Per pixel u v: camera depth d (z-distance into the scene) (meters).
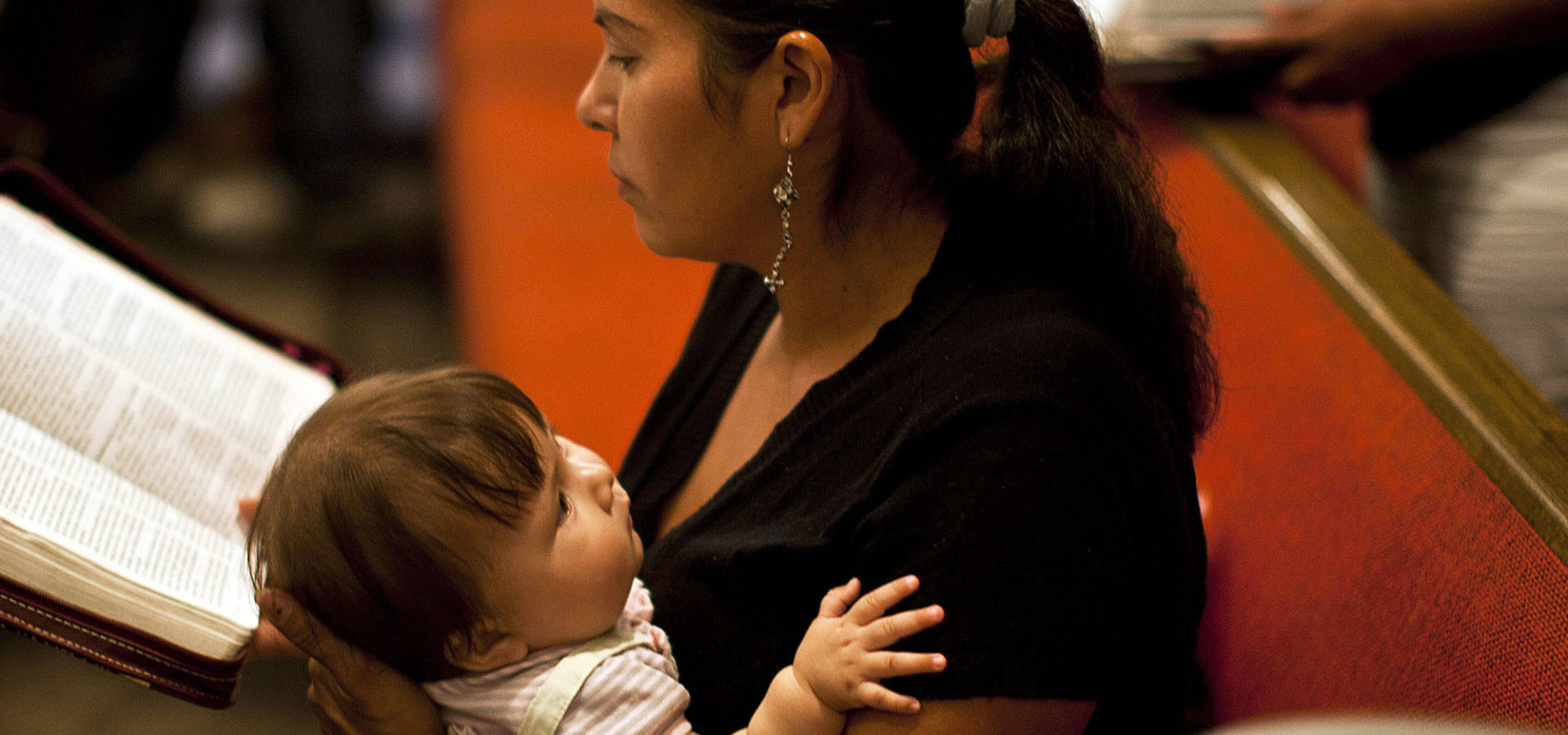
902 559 1.02
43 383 1.24
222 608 1.16
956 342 1.09
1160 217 1.20
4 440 1.15
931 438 1.02
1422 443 1.45
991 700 0.96
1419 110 2.04
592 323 2.60
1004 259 1.14
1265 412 1.80
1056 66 1.16
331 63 5.02
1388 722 0.51
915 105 1.12
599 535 1.14
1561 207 1.84
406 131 5.97
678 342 2.57
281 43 4.98
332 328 4.55
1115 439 1.01
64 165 3.76
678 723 1.12
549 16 4.42
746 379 1.42
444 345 4.49
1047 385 1.00
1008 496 0.97
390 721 1.13
